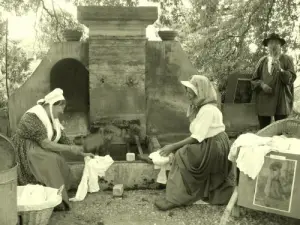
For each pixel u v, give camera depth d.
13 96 6.68
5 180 3.14
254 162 3.90
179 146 4.60
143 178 5.11
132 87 6.52
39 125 4.55
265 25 8.91
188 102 6.94
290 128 4.47
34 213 3.70
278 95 6.42
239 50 9.12
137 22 6.37
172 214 4.41
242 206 4.30
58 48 6.61
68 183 4.84
